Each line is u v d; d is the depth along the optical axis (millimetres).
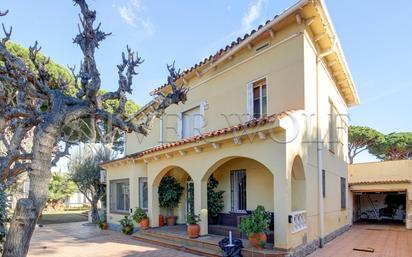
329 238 13250
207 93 15055
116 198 18406
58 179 35406
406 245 12609
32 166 4344
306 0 10164
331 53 12945
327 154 13711
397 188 20438
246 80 13109
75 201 40594
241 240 10359
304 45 11086
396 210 25469
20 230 4020
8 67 5066
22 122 5148
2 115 5227
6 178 5570
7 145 6215
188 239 11477
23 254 4000
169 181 15398
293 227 9320
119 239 14172
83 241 13797
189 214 11844
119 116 5621
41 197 4258
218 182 13750
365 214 26734
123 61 5980
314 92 12000
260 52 12648
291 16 11094
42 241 13953
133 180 16281
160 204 15180
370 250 11258
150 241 12945
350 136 31922
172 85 6227
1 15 5469
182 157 12938
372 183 21250
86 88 5051
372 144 31500
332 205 14305
